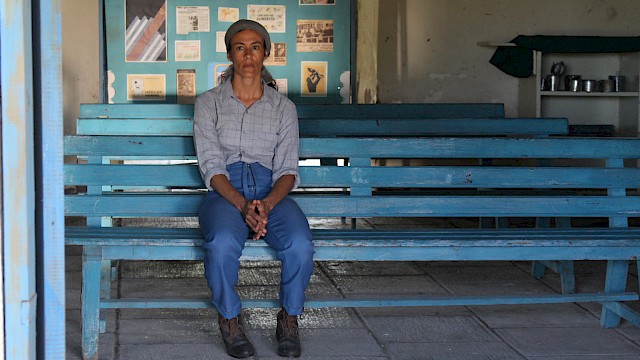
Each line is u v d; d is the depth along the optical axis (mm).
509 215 3832
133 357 3340
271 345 3533
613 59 8570
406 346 3531
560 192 5191
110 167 3682
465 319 3971
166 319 3916
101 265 3605
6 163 1745
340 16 5910
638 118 8281
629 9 8500
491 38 8516
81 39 8500
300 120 4797
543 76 8570
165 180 3705
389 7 8594
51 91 1840
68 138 3729
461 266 5230
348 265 5215
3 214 1750
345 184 3799
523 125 4828
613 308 3783
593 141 3947
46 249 1855
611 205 3898
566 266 4430
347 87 5934
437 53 8562
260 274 4930
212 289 3322
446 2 8500
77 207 3645
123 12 5816
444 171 3834
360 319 3955
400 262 5316
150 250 3363
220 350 3447
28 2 1761
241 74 3641
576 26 8531
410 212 3781
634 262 5414
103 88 5824
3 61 1729
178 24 5848
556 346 3549
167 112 5113
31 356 1793
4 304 1761
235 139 3633
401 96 8656
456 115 5359
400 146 3857
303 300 3346
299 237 3299
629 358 3393
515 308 4191
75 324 3824
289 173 3590
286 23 5891
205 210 3471
